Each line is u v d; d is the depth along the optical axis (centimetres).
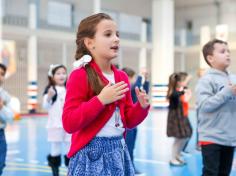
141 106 203
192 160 678
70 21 2033
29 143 883
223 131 326
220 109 325
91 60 201
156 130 1159
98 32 196
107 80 198
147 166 631
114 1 2353
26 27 1692
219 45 338
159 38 2122
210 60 343
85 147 195
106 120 194
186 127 616
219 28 944
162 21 2112
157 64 2127
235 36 2278
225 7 2469
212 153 327
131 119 207
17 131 1109
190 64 2397
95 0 1952
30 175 570
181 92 609
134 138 536
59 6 2023
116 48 199
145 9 2575
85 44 202
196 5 2594
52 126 512
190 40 2417
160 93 2103
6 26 1614
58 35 1806
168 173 579
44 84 1978
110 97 183
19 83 1881
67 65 2023
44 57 1977
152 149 806
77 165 194
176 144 636
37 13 1845
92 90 194
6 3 1817
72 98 191
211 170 327
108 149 196
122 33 2297
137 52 2391
